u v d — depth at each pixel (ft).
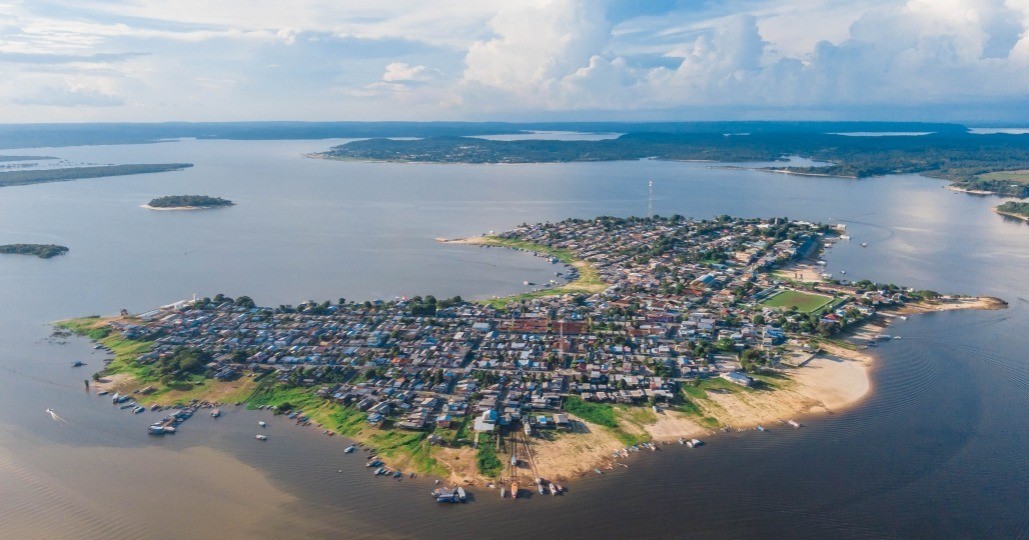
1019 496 427.33
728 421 527.81
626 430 512.22
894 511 412.16
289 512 410.52
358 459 470.80
